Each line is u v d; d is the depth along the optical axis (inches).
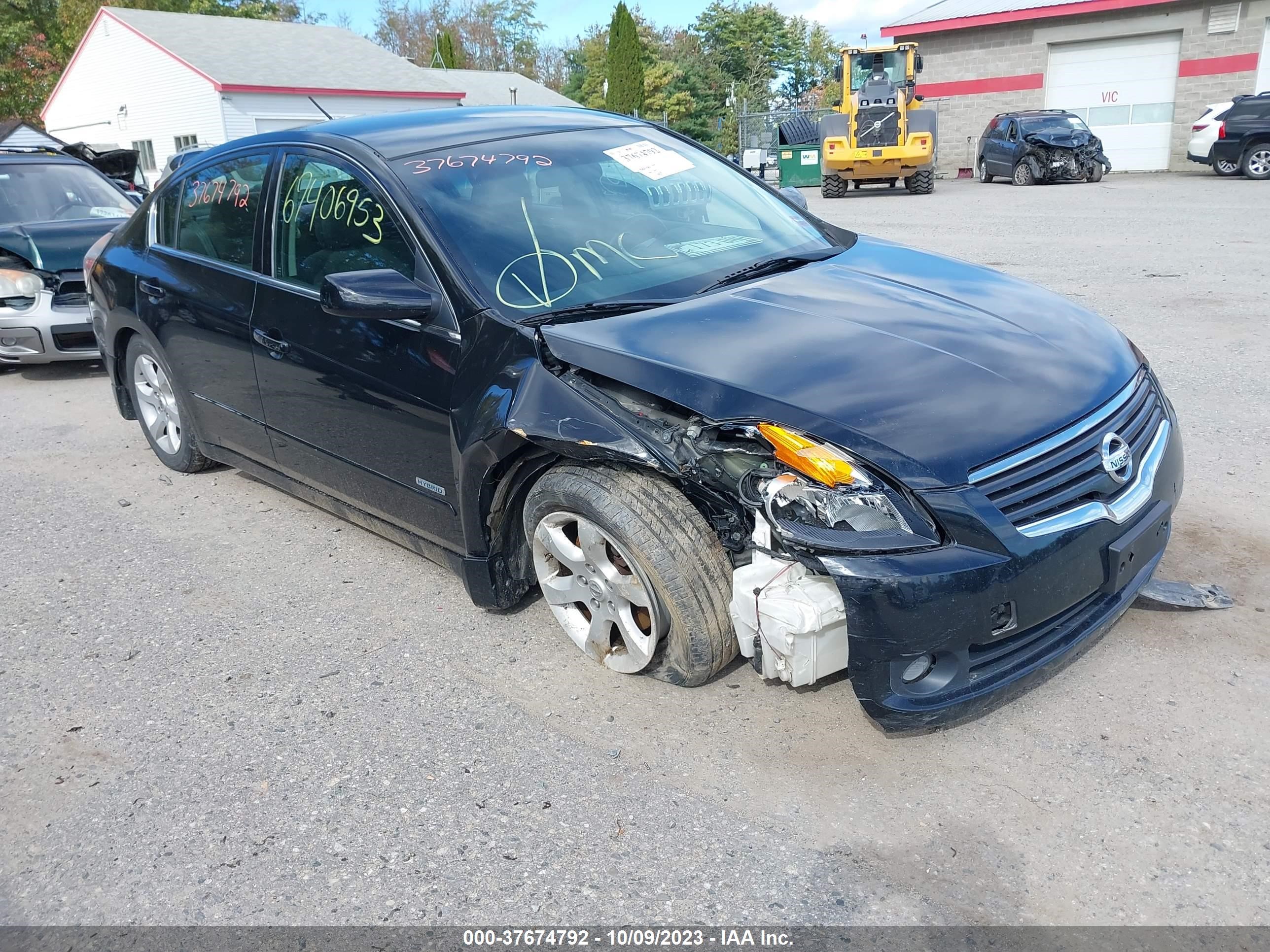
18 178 325.1
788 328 119.0
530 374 118.8
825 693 120.6
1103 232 494.0
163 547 177.6
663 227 146.9
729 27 2719.0
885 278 138.0
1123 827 96.7
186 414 192.4
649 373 111.1
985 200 733.9
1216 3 905.5
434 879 97.0
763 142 1251.8
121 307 197.3
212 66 1095.6
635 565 114.3
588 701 123.0
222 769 115.6
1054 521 101.9
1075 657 111.7
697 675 117.5
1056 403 107.7
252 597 156.7
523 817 104.2
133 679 136.0
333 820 105.9
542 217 140.2
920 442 100.1
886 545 97.1
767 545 106.0
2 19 1630.2
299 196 155.0
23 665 141.4
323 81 1146.7
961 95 1077.8
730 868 95.6
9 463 229.5
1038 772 104.9
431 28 2940.5
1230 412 209.3
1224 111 781.9
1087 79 1001.5
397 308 124.4
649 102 2193.7
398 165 143.5
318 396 150.0
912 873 93.4
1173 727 110.1
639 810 104.0
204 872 100.0
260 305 158.7
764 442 104.2
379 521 152.6
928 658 100.1
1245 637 126.0
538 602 148.5
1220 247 420.2
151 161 1207.6
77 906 97.2
